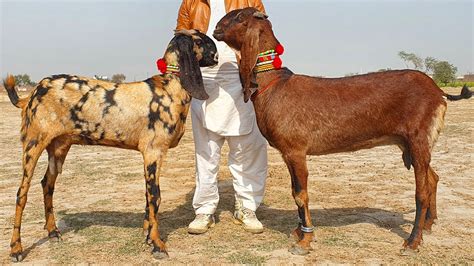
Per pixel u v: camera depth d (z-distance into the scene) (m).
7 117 28.33
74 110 5.50
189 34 5.95
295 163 5.58
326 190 8.91
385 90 5.45
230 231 6.56
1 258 5.54
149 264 5.33
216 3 6.50
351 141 5.60
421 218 5.53
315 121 5.51
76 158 13.30
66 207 7.90
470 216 7.00
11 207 7.96
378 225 6.66
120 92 5.66
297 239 5.95
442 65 69.81
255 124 6.59
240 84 6.45
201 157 6.64
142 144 5.70
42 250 5.79
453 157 12.20
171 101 5.77
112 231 6.50
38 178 10.46
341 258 5.42
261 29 5.63
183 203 8.20
